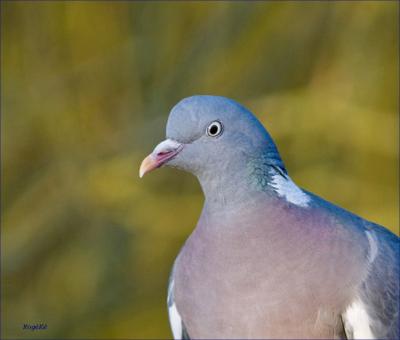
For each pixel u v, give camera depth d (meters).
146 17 12.83
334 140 11.86
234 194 6.19
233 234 6.10
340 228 6.13
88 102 12.77
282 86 12.24
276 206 6.12
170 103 12.40
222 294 6.09
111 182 12.02
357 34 12.01
